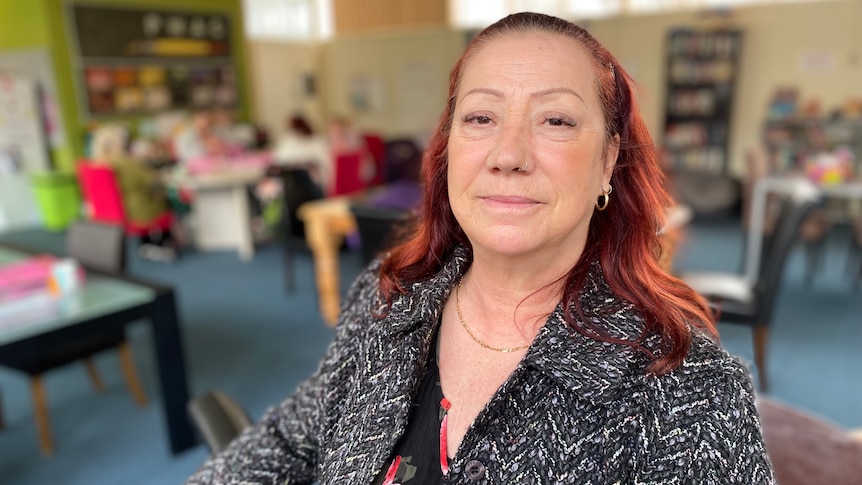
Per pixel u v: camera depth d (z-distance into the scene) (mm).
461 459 684
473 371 769
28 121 6289
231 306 3840
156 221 4941
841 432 1265
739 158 6203
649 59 6383
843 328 3232
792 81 5785
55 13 6125
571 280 745
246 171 5219
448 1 8055
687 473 597
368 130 9000
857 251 4254
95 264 2441
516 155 668
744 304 2352
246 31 8023
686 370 629
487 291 796
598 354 659
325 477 807
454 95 796
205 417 1238
